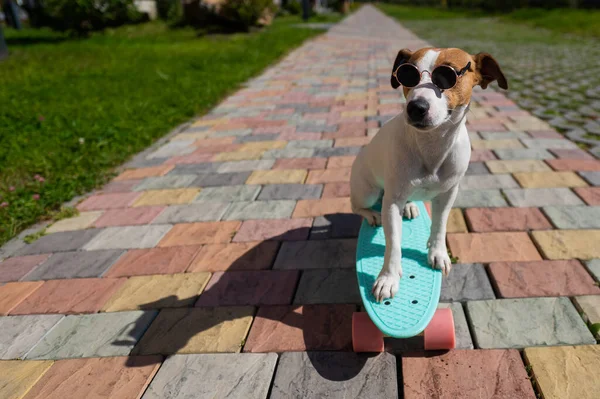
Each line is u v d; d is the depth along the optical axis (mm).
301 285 987
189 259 1118
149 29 5602
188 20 5609
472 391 701
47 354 853
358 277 861
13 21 7277
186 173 1635
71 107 2484
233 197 1421
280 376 760
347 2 11125
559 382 700
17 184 1595
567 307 859
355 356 786
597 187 1301
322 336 836
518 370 732
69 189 1530
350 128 1963
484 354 767
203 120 2268
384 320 749
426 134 750
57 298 1014
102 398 748
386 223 820
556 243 1055
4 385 789
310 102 2430
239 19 5254
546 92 2400
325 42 4871
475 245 1072
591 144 1616
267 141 1887
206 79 3033
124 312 950
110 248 1199
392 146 807
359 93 2543
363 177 983
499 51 3881
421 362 761
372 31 5938
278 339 839
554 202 1237
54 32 5996
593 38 4402
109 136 2014
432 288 815
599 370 717
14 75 3416
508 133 1775
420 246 939
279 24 6742
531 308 863
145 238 1233
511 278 949
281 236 1185
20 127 2168
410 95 700
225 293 982
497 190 1322
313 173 1544
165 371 790
